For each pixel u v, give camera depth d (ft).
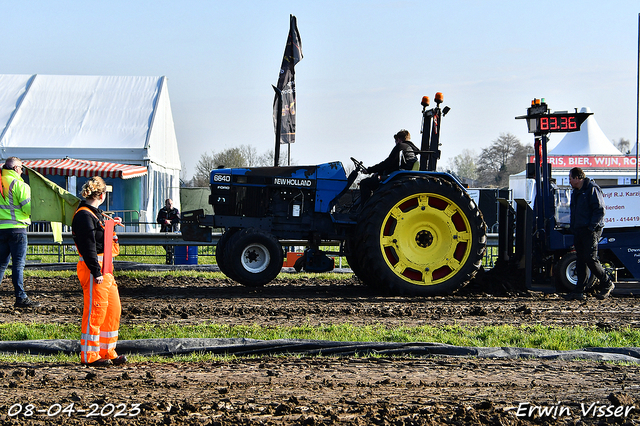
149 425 13.97
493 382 18.12
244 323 28.40
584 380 18.44
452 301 36.58
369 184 40.73
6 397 16.19
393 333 25.43
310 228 41.01
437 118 41.73
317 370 19.69
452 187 38.78
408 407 15.40
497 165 330.75
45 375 18.89
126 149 88.53
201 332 25.63
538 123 40.78
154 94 100.22
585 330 26.81
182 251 59.62
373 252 38.04
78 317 30.27
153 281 45.78
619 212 40.34
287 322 28.84
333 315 31.14
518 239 40.70
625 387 17.58
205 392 16.80
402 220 38.42
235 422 14.15
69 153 87.81
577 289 37.45
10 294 38.17
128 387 17.38
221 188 41.29
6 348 23.06
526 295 39.19
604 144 129.39
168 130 104.32
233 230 42.22
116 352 22.85
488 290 39.99
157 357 22.06
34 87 99.35
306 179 41.04
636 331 25.91
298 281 47.29
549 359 21.89
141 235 55.77
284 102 61.46
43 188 36.70
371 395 16.55
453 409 15.19
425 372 19.43
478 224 39.01
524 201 39.45
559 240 40.14
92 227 20.72
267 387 17.38
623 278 41.93
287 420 14.29
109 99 98.37
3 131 89.51
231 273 39.93
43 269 54.29
